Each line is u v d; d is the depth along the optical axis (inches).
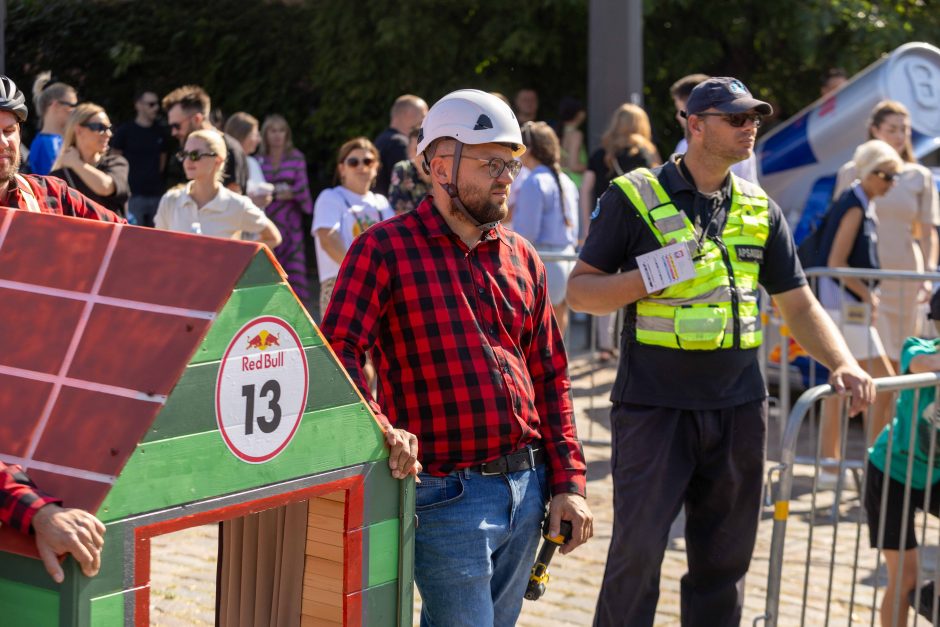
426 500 119.5
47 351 92.9
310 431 101.0
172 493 90.0
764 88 555.2
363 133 565.9
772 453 285.6
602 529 230.2
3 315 95.4
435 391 118.9
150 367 89.9
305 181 361.7
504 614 128.5
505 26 515.8
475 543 119.4
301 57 616.4
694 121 147.3
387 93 550.9
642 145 335.0
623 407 151.0
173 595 189.8
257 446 96.1
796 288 155.8
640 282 146.6
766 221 152.6
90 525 84.6
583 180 385.4
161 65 627.8
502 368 120.5
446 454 119.5
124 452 86.9
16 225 99.6
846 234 263.4
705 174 149.0
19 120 119.3
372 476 108.0
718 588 155.9
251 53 618.5
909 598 179.0
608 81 372.8
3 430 90.8
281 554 112.5
